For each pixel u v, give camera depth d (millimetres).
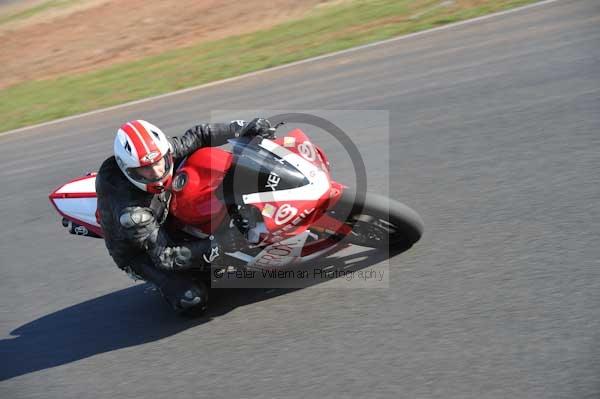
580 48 10891
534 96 9336
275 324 5570
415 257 5984
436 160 8031
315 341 5184
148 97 15109
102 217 5891
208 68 16484
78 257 7828
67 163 11594
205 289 5977
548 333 4613
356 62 13453
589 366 4230
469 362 4520
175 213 5867
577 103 8750
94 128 13531
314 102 11461
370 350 4895
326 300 5699
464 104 9680
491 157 7762
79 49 23422
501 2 15297
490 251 5824
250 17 22156
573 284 5098
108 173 5852
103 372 5504
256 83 13773
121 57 21656
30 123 15438
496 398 4152
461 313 5059
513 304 5020
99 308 6594
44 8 29656
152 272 6043
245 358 5211
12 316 6809
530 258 5586
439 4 16500
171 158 5711
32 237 8789
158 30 23422
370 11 17922
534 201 6547
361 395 4465
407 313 5219
